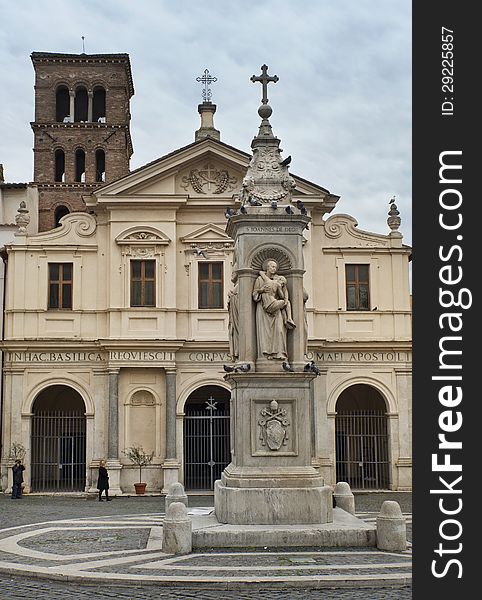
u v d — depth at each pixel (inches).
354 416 1512.1
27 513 1083.9
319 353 1504.7
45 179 2117.4
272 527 628.7
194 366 1481.3
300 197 1515.7
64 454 1530.5
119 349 1453.0
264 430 663.8
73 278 1499.8
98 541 722.2
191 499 1300.4
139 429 1464.1
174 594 494.6
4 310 1574.8
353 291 1537.9
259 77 744.3
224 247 1507.1
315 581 508.4
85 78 2204.7
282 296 688.4
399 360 1521.9
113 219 1497.3
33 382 1469.0
